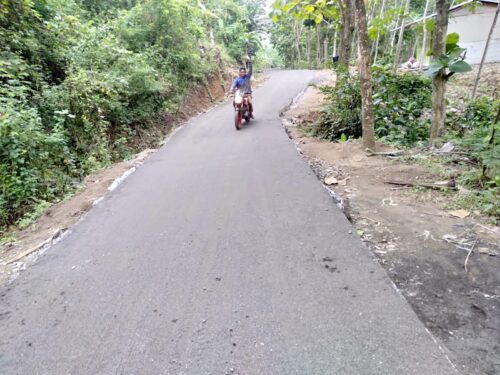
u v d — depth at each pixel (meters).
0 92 6.22
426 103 8.38
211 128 10.30
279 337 2.17
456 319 2.21
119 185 5.84
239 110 9.27
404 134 7.48
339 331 2.16
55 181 6.04
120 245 3.66
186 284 2.83
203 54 17.80
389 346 2.01
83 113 8.15
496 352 1.94
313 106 11.92
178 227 3.91
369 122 6.14
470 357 1.93
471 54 15.95
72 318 2.59
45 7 8.80
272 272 2.85
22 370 2.16
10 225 4.89
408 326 2.14
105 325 2.47
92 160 7.44
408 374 1.81
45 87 7.63
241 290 2.67
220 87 17.94
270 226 3.64
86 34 9.59
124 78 9.32
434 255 2.89
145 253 3.43
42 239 4.20
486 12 15.38
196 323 2.38
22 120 5.82
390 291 2.47
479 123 7.52
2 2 7.10
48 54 8.54
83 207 5.01
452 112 8.74
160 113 11.42
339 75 9.10
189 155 7.43
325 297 2.48
